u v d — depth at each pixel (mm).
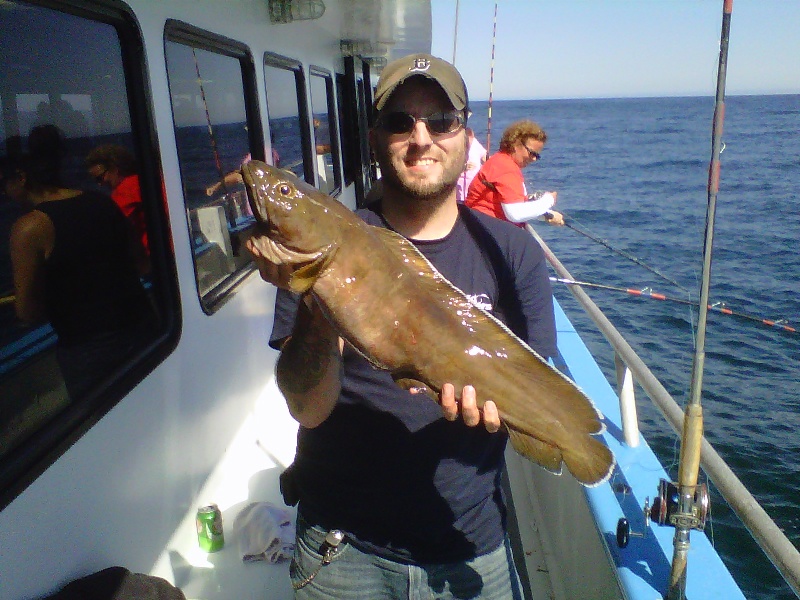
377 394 1980
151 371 2465
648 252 17703
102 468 2107
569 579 3121
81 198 2066
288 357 1832
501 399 1818
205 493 3014
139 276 2459
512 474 4207
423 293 1833
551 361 4105
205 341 3096
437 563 2047
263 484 3309
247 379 3754
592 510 2760
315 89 6367
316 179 6152
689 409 2068
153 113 2562
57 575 1861
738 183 29938
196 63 3209
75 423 1921
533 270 2088
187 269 2896
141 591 1954
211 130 3406
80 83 2082
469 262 2043
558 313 4953
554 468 1870
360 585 2086
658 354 10398
